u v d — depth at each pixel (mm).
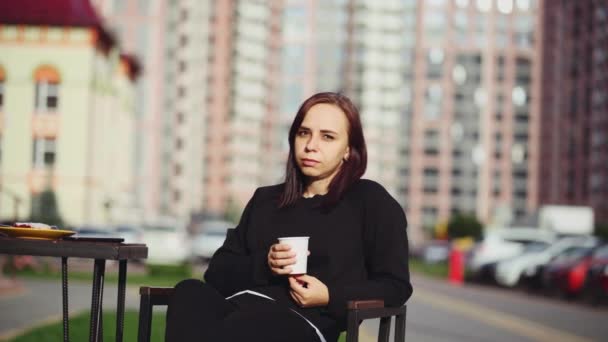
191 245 40812
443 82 121062
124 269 4023
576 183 87375
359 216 3986
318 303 3709
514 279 29000
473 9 121375
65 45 47906
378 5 124875
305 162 4027
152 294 3799
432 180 121250
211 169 120875
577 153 87438
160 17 87375
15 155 47625
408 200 121500
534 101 121062
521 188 120688
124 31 87000
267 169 126812
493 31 121000
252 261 4039
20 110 47719
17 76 47719
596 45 84250
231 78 121000
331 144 4020
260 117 124812
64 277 3947
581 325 15484
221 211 119938
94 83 49156
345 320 3795
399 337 3885
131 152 60594
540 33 121125
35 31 47906
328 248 3932
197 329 3402
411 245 72688
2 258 22797
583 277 22719
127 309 12891
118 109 56469
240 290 4078
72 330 9422
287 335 3553
